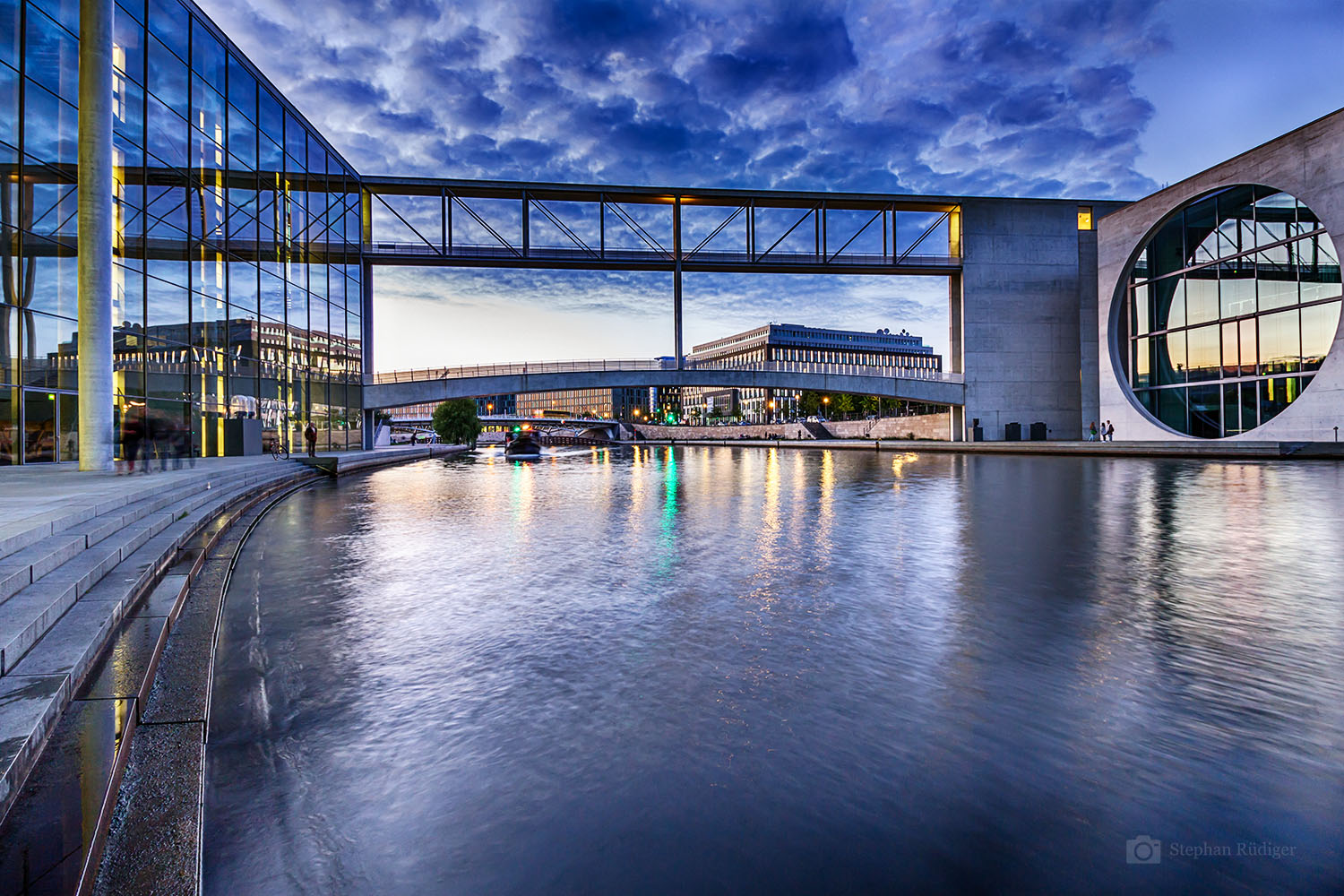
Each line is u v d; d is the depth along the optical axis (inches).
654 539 369.7
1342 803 105.5
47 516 252.5
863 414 4485.7
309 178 1250.6
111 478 494.6
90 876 83.7
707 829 100.6
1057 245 2053.4
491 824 102.6
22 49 671.1
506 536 387.2
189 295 882.8
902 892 85.9
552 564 301.7
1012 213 2036.2
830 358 7155.5
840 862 92.4
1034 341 2046.0
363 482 850.1
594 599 237.3
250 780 115.5
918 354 7701.8
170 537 306.8
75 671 139.0
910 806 105.8
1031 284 2044.8
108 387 609.6
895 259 1998.0
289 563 308.0
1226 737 127.9
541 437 5693.9
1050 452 1461.6
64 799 99.0
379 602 234.5
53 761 109.7
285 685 158.9
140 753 119.6
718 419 6697.8
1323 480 692.7
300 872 91.6
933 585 253.6
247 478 629.9
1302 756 120.0
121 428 756.6
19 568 180.4
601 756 122.8
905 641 187.3
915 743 126.7
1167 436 1454.2
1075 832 98.8
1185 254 1440.7
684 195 1905.8
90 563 216.8
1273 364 1254.3
